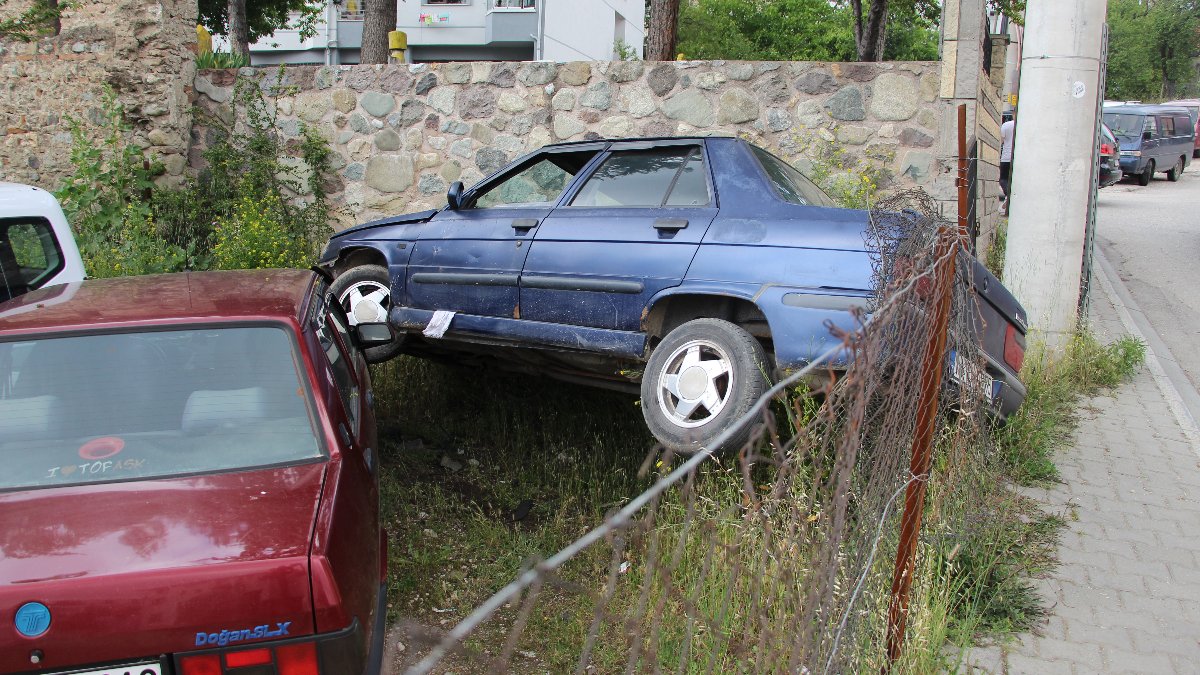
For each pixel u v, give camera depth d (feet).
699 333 15.35
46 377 11.61
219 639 8.86
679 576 13.12
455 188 19.51
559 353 18.56
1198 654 12.07
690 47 118.21
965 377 13.93
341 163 32.78
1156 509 16.76
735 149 16.66
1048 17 23.66
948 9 26.63
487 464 20.08
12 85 34.94
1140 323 31.45
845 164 27.99
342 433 11.69
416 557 15.52
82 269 20.40
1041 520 16.02
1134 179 87.92
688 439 14.97
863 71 27.71
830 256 14.51
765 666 7.52
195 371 11.84
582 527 16.58
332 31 109.50
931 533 12.87
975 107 26.68
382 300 21.57
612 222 17.03
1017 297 24.62
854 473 8.97
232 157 33.17
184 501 10.07
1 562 9.07
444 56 111.96
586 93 30.17
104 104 33.09
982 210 30.14
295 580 9.09
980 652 12.00
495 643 13.25
